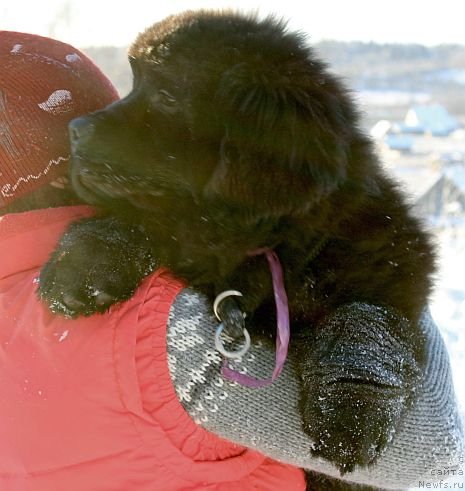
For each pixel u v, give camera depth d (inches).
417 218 72.4
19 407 62.0
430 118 634.2
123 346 59.9
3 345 63.9
